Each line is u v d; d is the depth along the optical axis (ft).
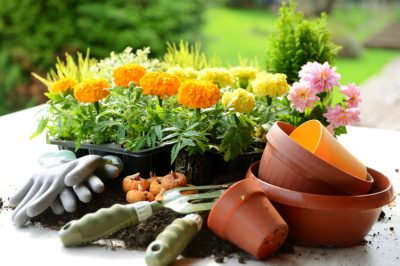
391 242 2.81
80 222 2.69
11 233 2.86
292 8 4.23
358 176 2.76
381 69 10.44
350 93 3.32
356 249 2.74
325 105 3.55
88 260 2.62
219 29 12.54
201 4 9.95
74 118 3.43
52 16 8.77
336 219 2.63
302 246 2.76
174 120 3.28
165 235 2.55
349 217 2.62
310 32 4.04
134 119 3.26
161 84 3.19
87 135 3.47
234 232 2.61
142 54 4.39
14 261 2.61
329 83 3.26
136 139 3.22
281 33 4.13
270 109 3.53
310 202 2.58
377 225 2.99
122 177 3.35
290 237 2.76
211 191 3.04
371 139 4.41
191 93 3.02
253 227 2.56
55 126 3.56
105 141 3.39
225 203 2.60
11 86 9.03
